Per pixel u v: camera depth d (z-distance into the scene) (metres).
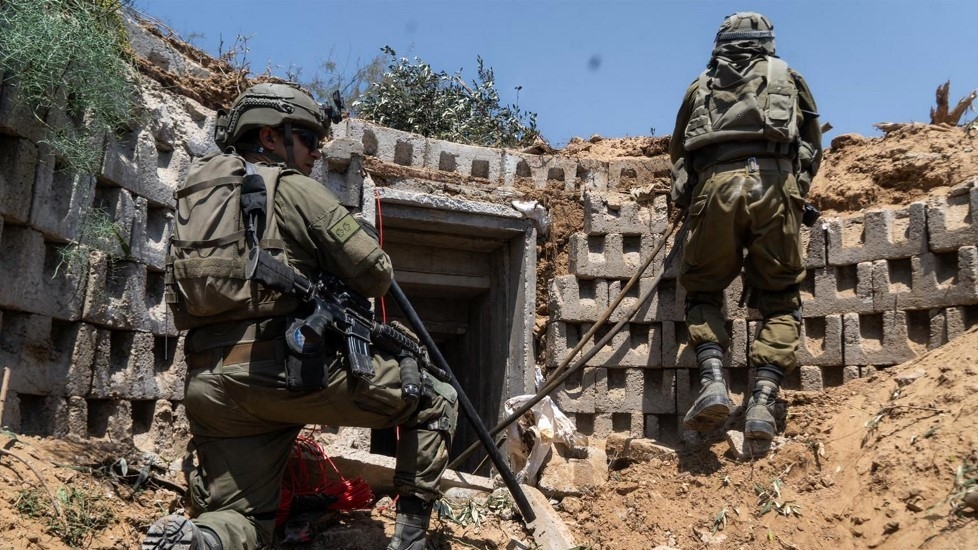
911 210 5.05
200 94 4.82
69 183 3.76
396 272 6.23
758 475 4.59
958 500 3.77
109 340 3.98
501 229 5.88
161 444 4.22
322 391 3.06
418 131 8.43
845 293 5.28
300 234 3.12
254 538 3.02
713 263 4.93
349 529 4.02
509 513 4.62
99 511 3.27
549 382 5.11
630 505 4.77
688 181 5.14
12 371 3.42
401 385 3.35
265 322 3.01
